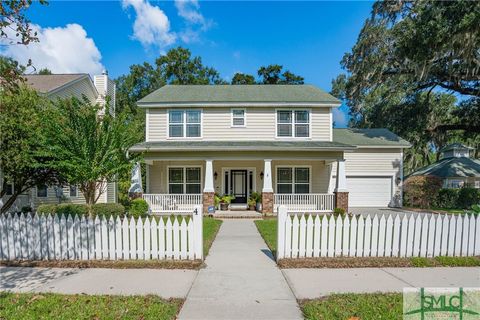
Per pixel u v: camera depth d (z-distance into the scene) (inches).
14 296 175.0
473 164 852.6
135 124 341.1
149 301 166.9
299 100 663.8
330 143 626.5
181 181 684.1
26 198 598.9
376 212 627.8
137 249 253.4
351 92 932.0
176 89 761.0
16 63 169.6
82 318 145.0
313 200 606.2
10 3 148.0
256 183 685.3
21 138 358.9
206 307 163.2
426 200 709.3
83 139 291.4
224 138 671.1
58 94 664.4
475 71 713.6
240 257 267.9
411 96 1018.1
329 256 255.1
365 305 162.1
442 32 614.5
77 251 253.3
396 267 236.1
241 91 741.3
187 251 256.2
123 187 801.6
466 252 258.2
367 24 831.7
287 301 171.2
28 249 253.6
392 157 754.2
